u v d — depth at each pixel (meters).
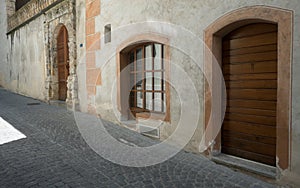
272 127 3.36
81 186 2.97
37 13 10.20
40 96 10.58
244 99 3.69
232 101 3.85
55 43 9.62
